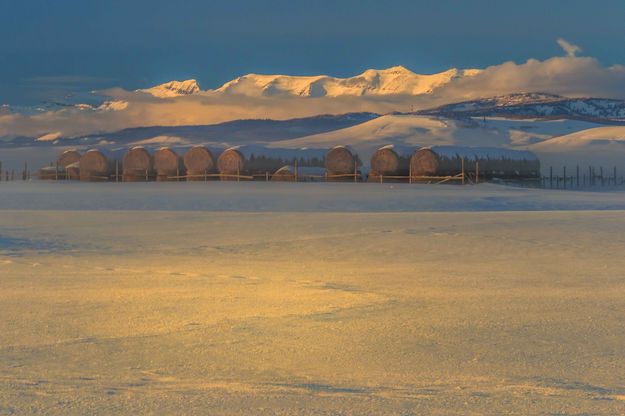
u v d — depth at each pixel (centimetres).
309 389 918
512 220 3506
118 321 1388
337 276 2000
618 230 3091
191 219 3619
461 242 2745
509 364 1061
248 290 1762
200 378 981
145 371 1021
